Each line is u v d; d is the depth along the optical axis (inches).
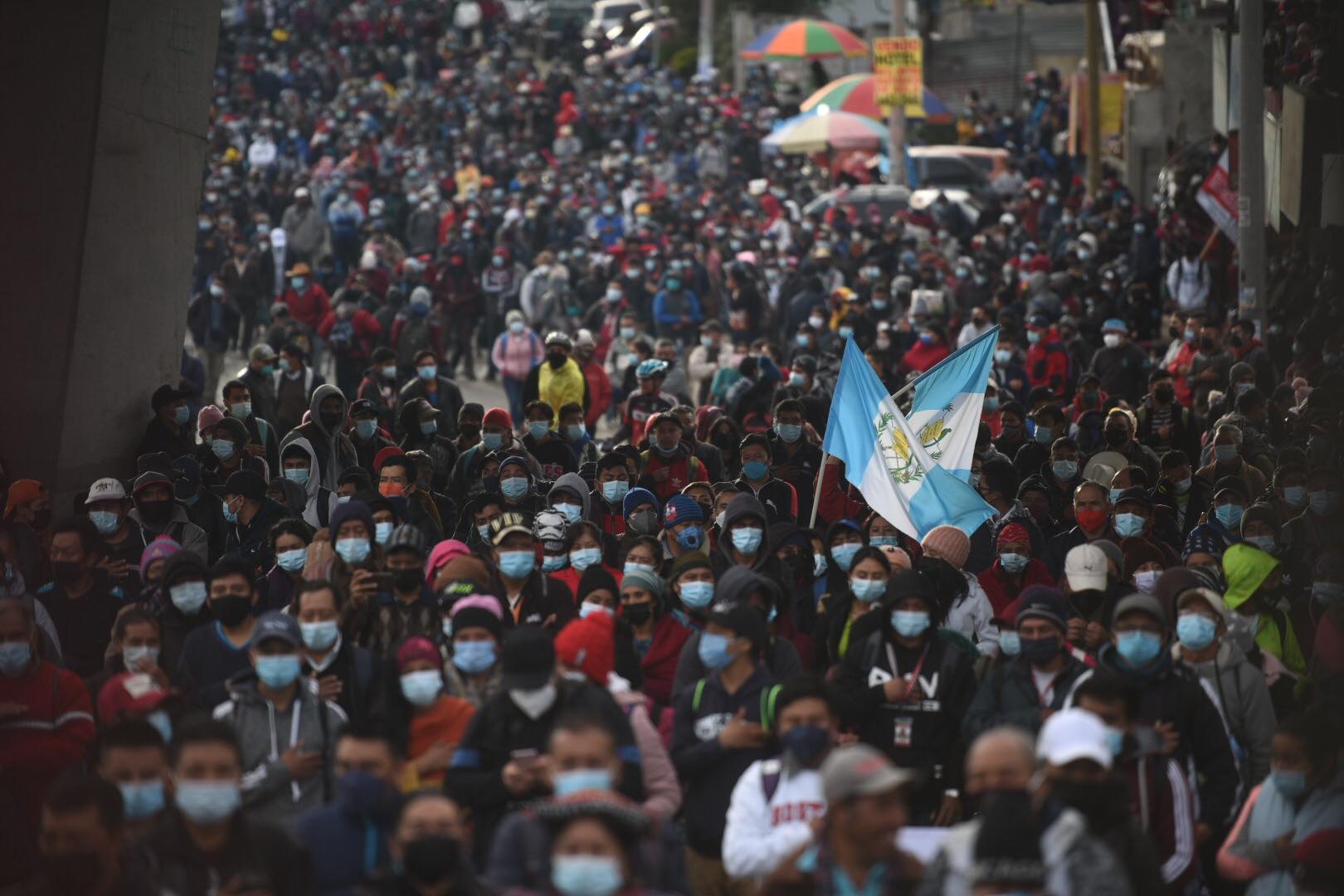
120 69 1841.8
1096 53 5777.6
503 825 850.1
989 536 1632.6
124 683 1123.9
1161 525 1795.0
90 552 1390.3
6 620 1101.1
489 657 1099.3
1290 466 1697.8
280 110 6752.0
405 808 847.1
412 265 4030.5
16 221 1817.2
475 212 4795.8
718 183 6210.6
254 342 4232.3
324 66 7347.4
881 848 799.1
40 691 1121.4
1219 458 1908.2
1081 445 2386.8
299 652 1048.2
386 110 6884.8
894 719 1135.0
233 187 5177.2
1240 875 1000.2
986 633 1392.7
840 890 807.7
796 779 965.2
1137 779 1027.3
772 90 7598.4
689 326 4050.2
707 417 2201.0
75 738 1117.7
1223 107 4325.8
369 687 1123.9
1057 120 6801.2
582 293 4249.5
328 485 1978.3
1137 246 4205.2
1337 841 959.6
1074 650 1210.6
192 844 876.6
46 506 1612.9
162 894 851.4
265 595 1449.3
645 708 1090.7
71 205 1823.3
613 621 1153.4
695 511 1515.7
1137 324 3858.3
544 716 1000.9
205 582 1268.5
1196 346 3004.4
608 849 758.5
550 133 6776.6
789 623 1373.0
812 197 5944.9
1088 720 878.4
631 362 3181.6
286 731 1056.8
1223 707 1133.1
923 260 4367.6
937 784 1131.9
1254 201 2967.5
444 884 837.8
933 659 1143.0
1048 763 875.4
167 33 1910.7
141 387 1941.4
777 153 6584.6
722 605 1123.3
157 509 1606.8
